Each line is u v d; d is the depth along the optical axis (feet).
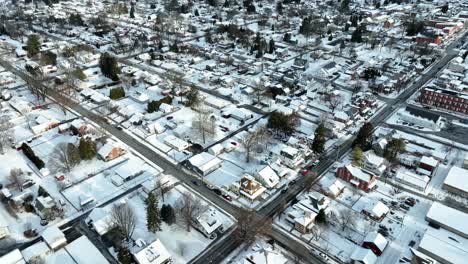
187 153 379.14
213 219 284.82
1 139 366.63
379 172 350.23
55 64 585.63
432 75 585.63
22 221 289.33
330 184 329.52
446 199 323.37
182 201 300.20
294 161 357.61
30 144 384.06
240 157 375.04
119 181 330.13
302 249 270.46
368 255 255.50
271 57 640.17
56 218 293.02
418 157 379.14
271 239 278.87
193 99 469.16
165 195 317.83
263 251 247.70
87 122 428.56
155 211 272.10
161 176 327.88
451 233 282.97
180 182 336.49
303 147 380.37
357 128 433.07
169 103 475.31
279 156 365.61
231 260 260.21
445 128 440.04
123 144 391.04
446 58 654.94
